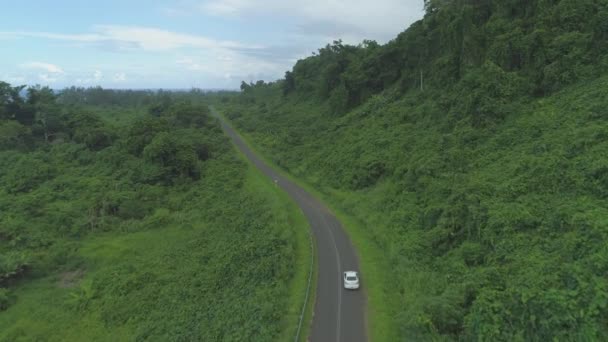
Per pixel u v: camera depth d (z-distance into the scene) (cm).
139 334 2934
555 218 2442
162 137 6756
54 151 7956
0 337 3169
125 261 4344
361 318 2639
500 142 3822
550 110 3719
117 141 8069
